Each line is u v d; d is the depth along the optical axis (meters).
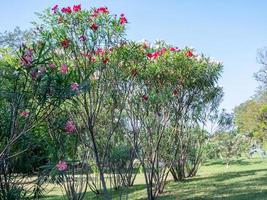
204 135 20.92
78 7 8.80
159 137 12.59
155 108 12.39
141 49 10.51
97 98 9.15
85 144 9.35
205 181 16.92
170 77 12.27
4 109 7.32
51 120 7.98
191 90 13.70
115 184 13.80
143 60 10.84
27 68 5.80
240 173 19.48
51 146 8.18
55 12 8.80
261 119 43.31
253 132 43.41
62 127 7.99
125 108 11.60
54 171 7.56
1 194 7.55
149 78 11.89
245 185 14.41
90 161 12.66
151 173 12.57
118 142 12.52
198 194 13.14
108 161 11.41
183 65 12.23
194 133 20.36
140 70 10.91
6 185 7.65
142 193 14.55
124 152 12.22
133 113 11.74
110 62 9.49
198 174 21.77
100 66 9.20
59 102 5.96
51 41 8.74
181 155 17.22
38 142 7.98
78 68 8.29
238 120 44.16
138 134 11.94
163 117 12.75
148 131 12.48
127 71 10.24
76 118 9.30
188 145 19.00
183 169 19.06
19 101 6.02
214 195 12.65
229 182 15.79
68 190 9.51
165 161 14.23
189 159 20.33
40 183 8.06
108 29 8.98
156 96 11.88
